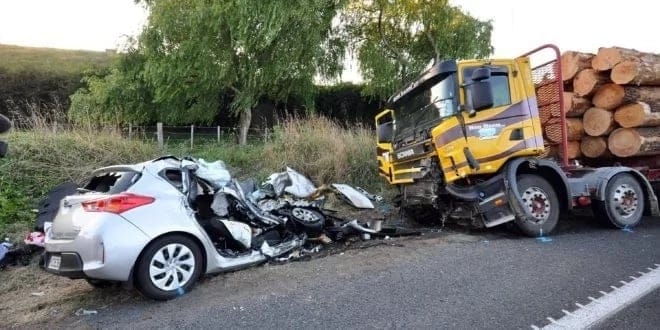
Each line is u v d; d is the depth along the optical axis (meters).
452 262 5.59
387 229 7.56
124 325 4.18
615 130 8.05
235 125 22.89
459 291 4.57
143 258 4.70
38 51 39.22
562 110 7.30
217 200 6.12
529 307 4.11
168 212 4.93
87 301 5.02
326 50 20.17
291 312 4.22
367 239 7.16
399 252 6.18
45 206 7.53
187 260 4.99
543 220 6.95
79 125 11.32
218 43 17.73
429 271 5.26
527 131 6.88
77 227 4.63
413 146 7.37
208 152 12.32
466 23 21.73
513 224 7.14
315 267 5.68
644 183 7.82
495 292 4.50
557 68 7.34
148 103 20.44
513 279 4.87
